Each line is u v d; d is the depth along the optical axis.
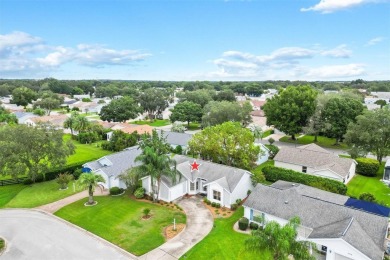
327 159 55.25
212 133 51.59
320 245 30.16
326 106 76.88
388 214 33.78
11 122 96.81
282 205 34.81
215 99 143.88
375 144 58.75
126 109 112.69
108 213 39.75
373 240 27.97
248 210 36.75
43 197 45.34
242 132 50.44
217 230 35.28
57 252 30.94
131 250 31.25
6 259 29.67
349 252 26.56
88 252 31.00
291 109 77.38
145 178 45.53
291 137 89.00
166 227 36.03
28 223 37.41
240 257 29.84
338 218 31.11
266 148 64.50
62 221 37.94
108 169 49.72
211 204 42.16
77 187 48.72
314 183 44.81
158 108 134.00
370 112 60.25
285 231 23.64
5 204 43.06
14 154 46.75
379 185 50.81
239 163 50.09
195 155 59.75
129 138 74.62
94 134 85.69
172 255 30.34
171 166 44.81
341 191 43.72
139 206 41.97
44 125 52.22
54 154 50.31
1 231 35.34
